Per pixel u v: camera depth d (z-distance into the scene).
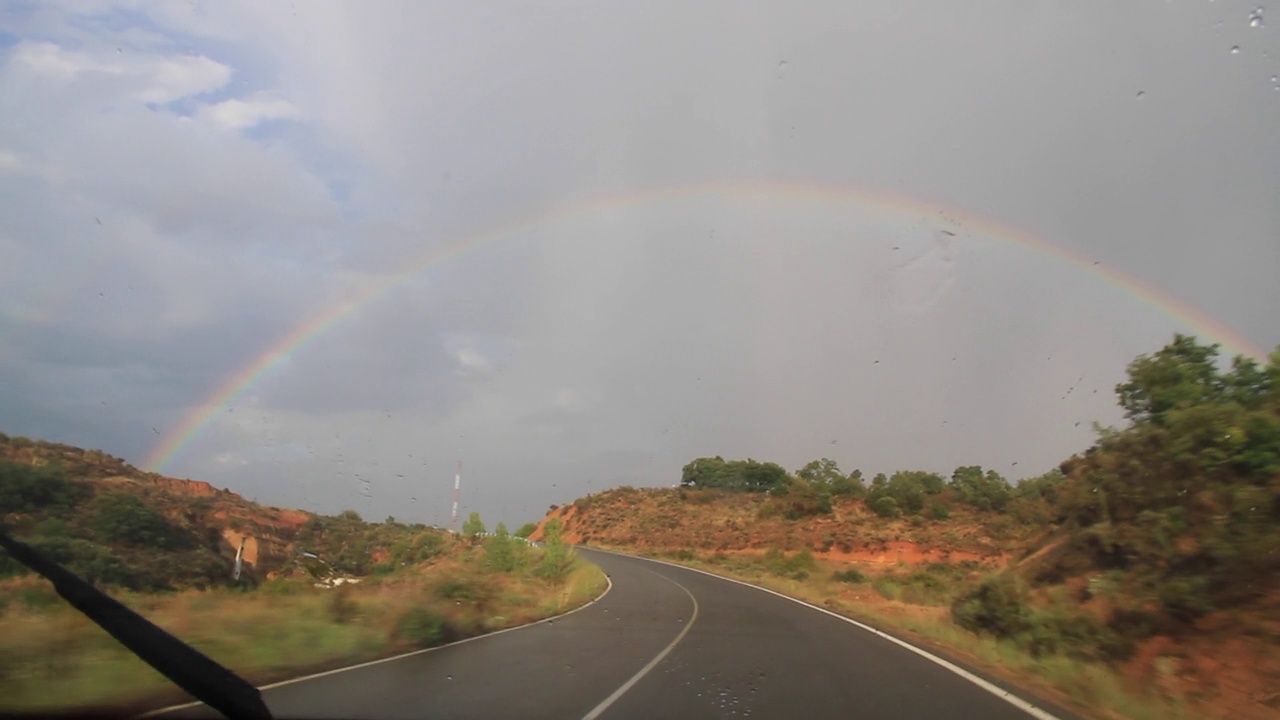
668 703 10.31
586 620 21.50
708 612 24.31
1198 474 16.16
